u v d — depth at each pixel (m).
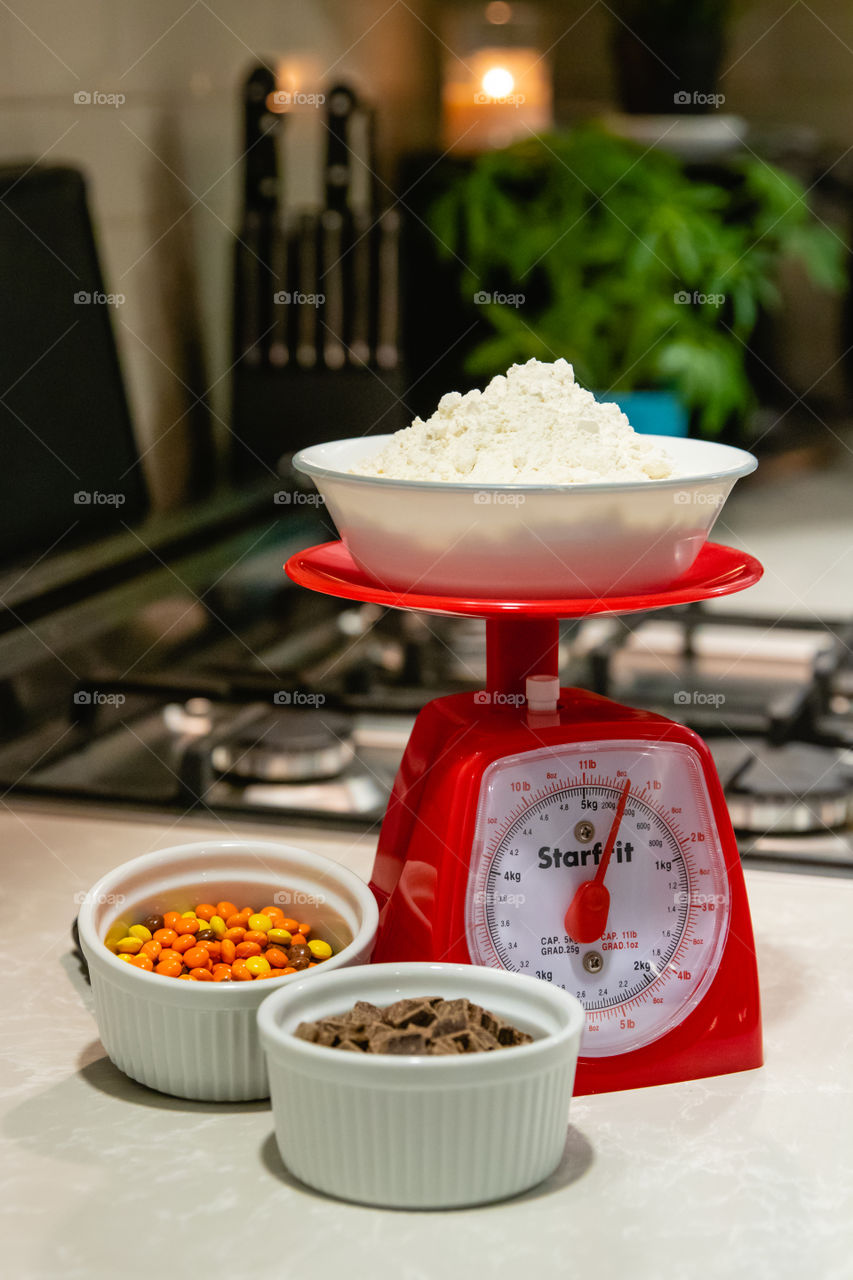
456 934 0.73
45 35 1.40
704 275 1.62
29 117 1.40
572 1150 0.71
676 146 1.62
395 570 0.73
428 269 1.70
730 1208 0.66
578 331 1.67
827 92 1.61
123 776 1.27
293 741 1.26
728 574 0.77
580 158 1.63
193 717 1.39
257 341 1.66
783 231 1.63
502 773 0.74
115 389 1.51
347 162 1.65
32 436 1.41
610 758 0.76
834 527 1.75
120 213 1.50
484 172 1.64
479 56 1.63
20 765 1.29
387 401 1.73
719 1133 0.72
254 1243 0.63
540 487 0.66
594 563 0.70
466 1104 0.63
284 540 1.71
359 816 1.15
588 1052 0.76
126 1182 0.68
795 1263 0.62
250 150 1.60
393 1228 0.64
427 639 1.56
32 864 1.07
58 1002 0.87
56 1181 0.68
